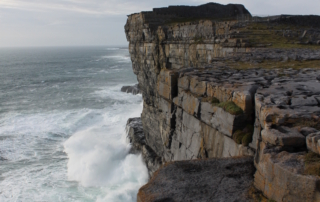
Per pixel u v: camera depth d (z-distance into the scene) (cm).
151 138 3225
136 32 3669
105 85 8662
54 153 3625
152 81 3303
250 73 1220
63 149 3734
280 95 807
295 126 605
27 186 2842
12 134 4278
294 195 475
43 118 5122
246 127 822
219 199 540
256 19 3406
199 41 2556
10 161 3400
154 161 2947
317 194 446
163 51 3133
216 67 1413
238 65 1481
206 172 623
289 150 546
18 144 3906
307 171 474
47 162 3372
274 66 1432
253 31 2647
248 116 831
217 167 639
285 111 657
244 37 2378
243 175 608
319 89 889
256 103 764
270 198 521
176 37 2958
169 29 3061
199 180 596
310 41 2336
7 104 6316
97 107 5881
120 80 9712
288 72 1239
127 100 6412
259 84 979
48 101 6562
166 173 623
